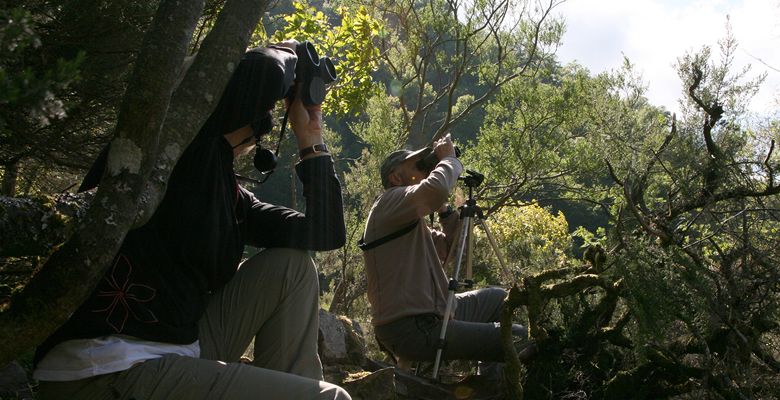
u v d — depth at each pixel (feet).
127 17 13.52
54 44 12.91
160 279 6.84
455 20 33.53
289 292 7.79
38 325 5.70
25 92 4.27
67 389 6.60
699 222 13.30
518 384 11.31
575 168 29.14
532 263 21.31
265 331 7.87
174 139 6.26
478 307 13.50
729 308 11.84
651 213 13.41
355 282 28.43
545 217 33.53
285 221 7.94
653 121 15.11
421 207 12.49
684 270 11.56
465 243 14.19
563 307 12.35
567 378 11.96
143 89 5.59
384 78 37.04
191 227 7.00
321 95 8.12
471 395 12.01
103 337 6.59
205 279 7.20
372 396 10.97
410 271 12.64
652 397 11.76
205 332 7.59
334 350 12.15
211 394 6.64
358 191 30.35
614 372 12.28
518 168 30.12
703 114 13.87
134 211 5.80
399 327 12.55
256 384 6.72
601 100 16.20
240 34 6.55
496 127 30.96
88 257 5.70
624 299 12.00
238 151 7.66
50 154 14.53
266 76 7.29
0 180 15.64
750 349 11.68
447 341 12.41
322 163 8.03
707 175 13.38
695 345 11.90
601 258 11.98
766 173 13.24
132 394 6.50
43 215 6.52
